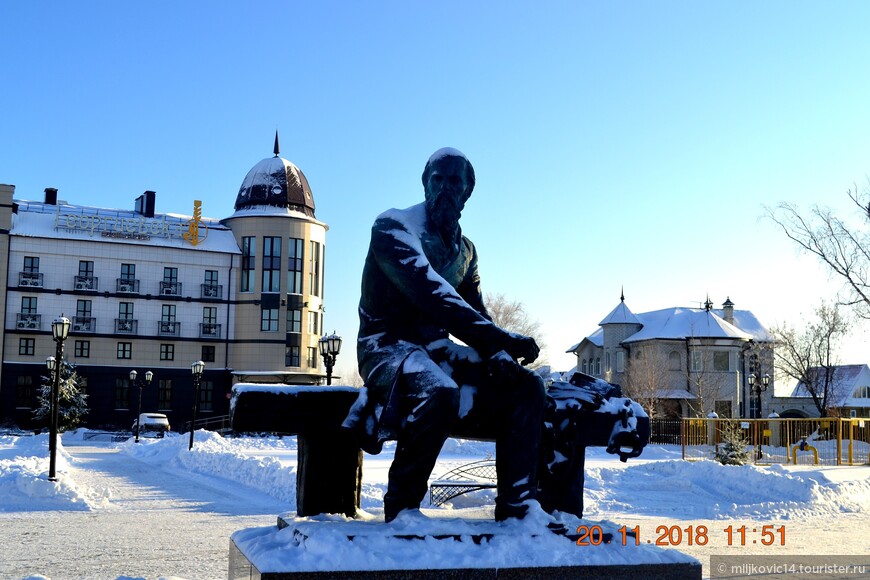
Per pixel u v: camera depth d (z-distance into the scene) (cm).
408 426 438
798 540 1227
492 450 3344
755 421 3173
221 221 6794
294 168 6750
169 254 6353
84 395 5912
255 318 6412
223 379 6412
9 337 5944
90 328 6153
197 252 6397
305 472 505
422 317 482
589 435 519
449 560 413
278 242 6481
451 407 434
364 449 462
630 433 521
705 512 1642
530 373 464
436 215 490
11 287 5981
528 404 461
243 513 1563
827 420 2939
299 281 6512
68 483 1752
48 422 5638
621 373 7006
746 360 6681
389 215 482
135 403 6219
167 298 6322
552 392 524
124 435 5416
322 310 6731
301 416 493
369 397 465
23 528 1324
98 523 1395
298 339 6456
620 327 7088
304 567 398
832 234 3253
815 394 6094
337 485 507
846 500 1812
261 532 499
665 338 6638
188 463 2875
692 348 6569
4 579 852
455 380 461
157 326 6303
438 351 470
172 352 6334
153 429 5634
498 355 449
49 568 923
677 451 3659
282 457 3059
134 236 6288
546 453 504
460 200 495
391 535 420
